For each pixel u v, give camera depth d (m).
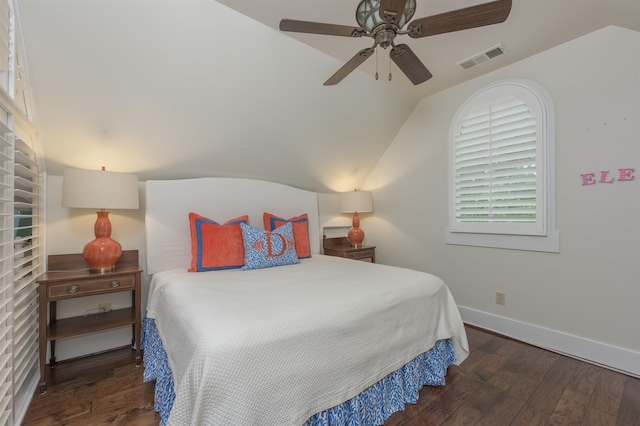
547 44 2.13
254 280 1.84
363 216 3.89
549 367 1.98
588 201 2.04
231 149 2.61
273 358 1.08
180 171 2.59
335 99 2.64
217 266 2.22
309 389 1.17
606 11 1.75
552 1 1.67
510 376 1.87
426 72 1.75
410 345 1.63
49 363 1.99
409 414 1.52
